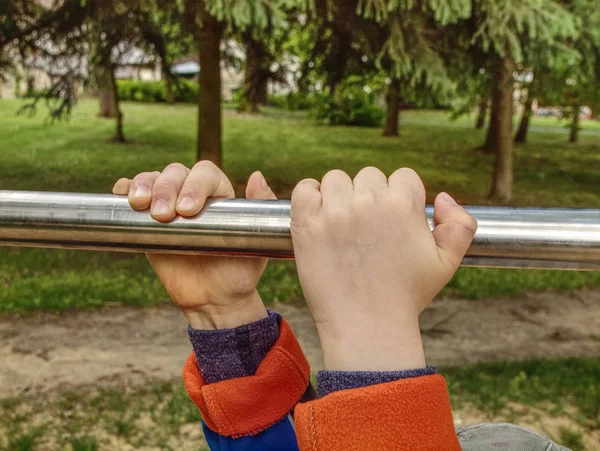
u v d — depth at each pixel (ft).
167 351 16.94
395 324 2.19
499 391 14.88
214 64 39.11
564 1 32.19
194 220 2.47
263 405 3.07
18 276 23.16
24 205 2.58
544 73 43.55
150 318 19.27
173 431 12.75
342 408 2.04
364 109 104.42
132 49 36.63
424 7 25.75
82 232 2.56
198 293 3.27
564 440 12.89
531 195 49.37
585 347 18.81
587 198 49.65
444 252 2.24
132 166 53.01
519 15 26.84
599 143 96.12
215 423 3.00
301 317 19.95
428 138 90.84
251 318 3.33
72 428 12.80
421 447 1.99
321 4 28.37
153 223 2.51
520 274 25.76
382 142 81.92
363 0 27.96
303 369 3.27
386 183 2.36
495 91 36.47
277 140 76.54
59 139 67.05
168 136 73.97
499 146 45.85
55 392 14.39
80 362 16.05
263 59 38.91
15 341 17.17
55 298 20.36
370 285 2.23
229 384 3.06
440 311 21.22
